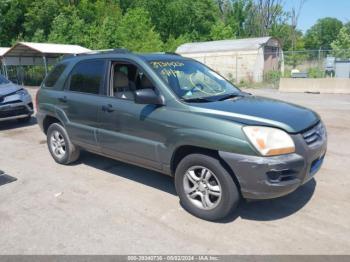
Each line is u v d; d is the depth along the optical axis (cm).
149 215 409
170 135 404
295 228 371
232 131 354
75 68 559
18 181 531
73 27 3541
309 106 1251
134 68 483
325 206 421
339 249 332
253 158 344
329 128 865
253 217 397
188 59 522
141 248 342
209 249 337
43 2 4109
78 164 602
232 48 2691
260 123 355
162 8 4625
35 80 3097
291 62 2883
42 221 401
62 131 579
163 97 418
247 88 2234
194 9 4659
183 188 406
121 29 3547
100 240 358
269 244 343
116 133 473
